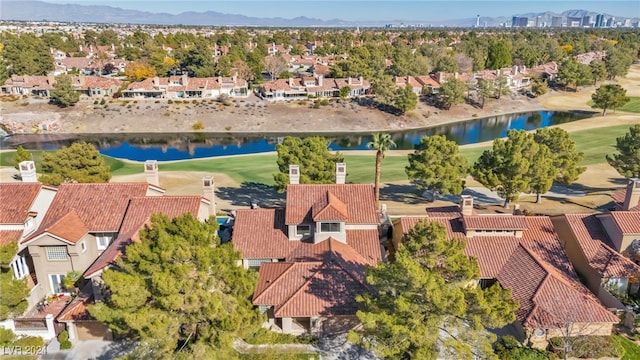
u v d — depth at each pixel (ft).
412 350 94.53
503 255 136.98
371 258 138.00
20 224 133.18
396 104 457.68
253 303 115.34
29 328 113.50
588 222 145.07
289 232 142.10
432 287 89.61
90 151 210.59
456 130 439.22
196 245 100.99
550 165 200.75
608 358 108.88
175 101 472.03
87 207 141.08
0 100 465.06
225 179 269.64
